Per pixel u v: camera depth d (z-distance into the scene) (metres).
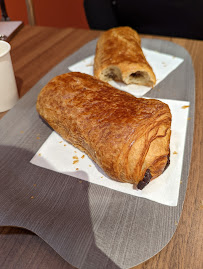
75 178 0.21
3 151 0.24
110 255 0.16
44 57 0.37
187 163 0.22
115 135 0.19
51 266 0.17
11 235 0.18
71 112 0.22
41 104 0.25
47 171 0.22
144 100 0.22
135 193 0.20
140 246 0.17
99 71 0.30
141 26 0.57
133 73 0.31
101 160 0.20
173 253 0.17
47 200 0.20
